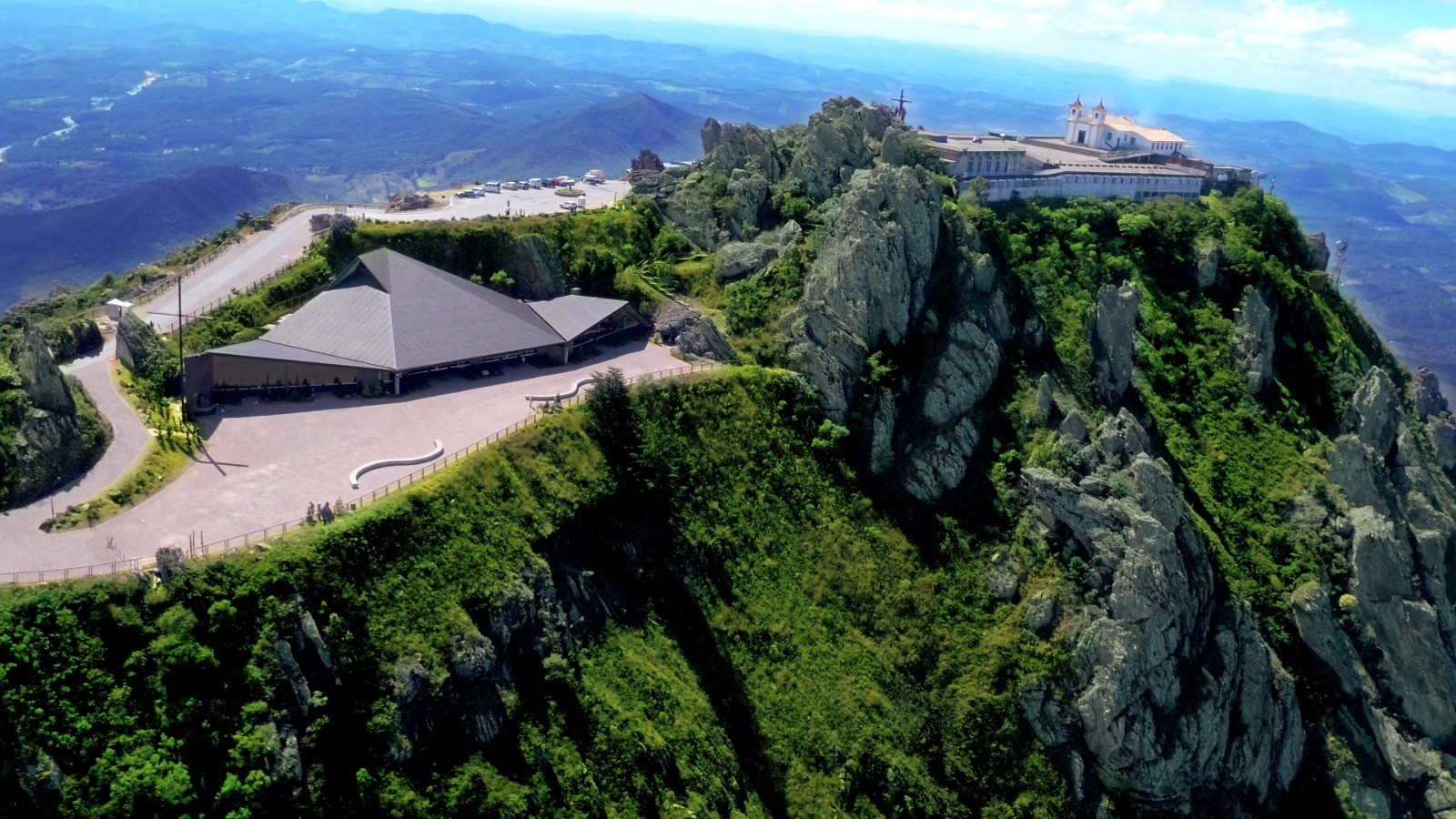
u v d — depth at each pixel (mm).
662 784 96875
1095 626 123938
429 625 92062
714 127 195000
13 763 71125
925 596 127812
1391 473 168500
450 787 85688
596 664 102188
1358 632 145375
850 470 136750
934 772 116188
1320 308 193375
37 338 98000
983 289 154250
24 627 76375
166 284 136875
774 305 152750
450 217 168125
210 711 78938
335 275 143375
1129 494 132000
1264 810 131375
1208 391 166000
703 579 117438
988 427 143875
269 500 97438
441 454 109312
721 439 130750
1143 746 120375
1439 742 144250
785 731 110188
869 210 150875
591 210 173625
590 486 114438
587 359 142250
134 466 98875
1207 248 184625
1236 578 139625
